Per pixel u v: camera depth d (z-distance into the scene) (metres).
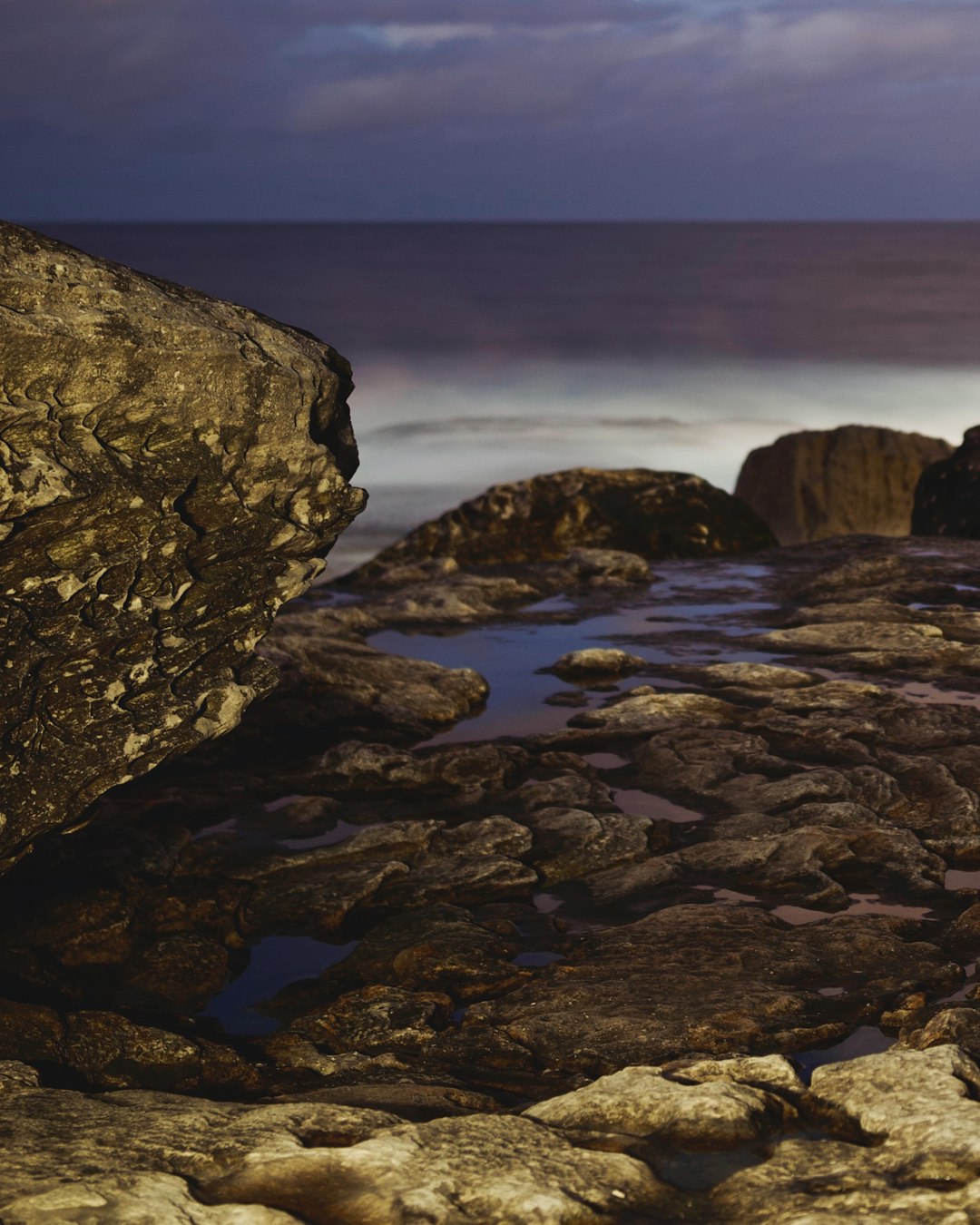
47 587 3.66
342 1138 2.75
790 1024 3.74
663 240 189.38
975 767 6.18
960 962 4.25
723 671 8.09
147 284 3.77
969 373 38.16
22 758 3.65
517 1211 2.30
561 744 6.91
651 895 4.99
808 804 5.72
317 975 4.46
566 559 11.63
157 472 3.77
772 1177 2.44
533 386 35.00
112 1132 2.77
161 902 4.91
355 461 4.43
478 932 4.63
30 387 3.48
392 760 6.39
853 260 116.31
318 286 78.12
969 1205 2.21
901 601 10.01
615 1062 3.60
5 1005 3.79
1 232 3.47
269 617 4.20
